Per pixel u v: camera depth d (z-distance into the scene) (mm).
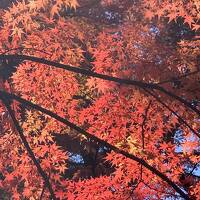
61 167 6770
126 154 5531
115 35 6438
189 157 7055
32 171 6762
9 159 6828
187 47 6773
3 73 6445
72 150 9508
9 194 7465
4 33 5754
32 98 6668
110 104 6605
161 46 6328
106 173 9633
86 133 5262
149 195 6715
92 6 6699
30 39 6172
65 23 6156
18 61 6543
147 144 6785
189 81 6090
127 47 6363
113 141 6793
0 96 5094
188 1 6184
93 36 6551
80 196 6656
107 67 6324
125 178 6727
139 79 6230
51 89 6652
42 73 6500
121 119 6680
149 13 6418
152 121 6684
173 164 6871
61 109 6789
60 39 6305
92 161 10047
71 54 6465
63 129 8062
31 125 6703
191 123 6703
